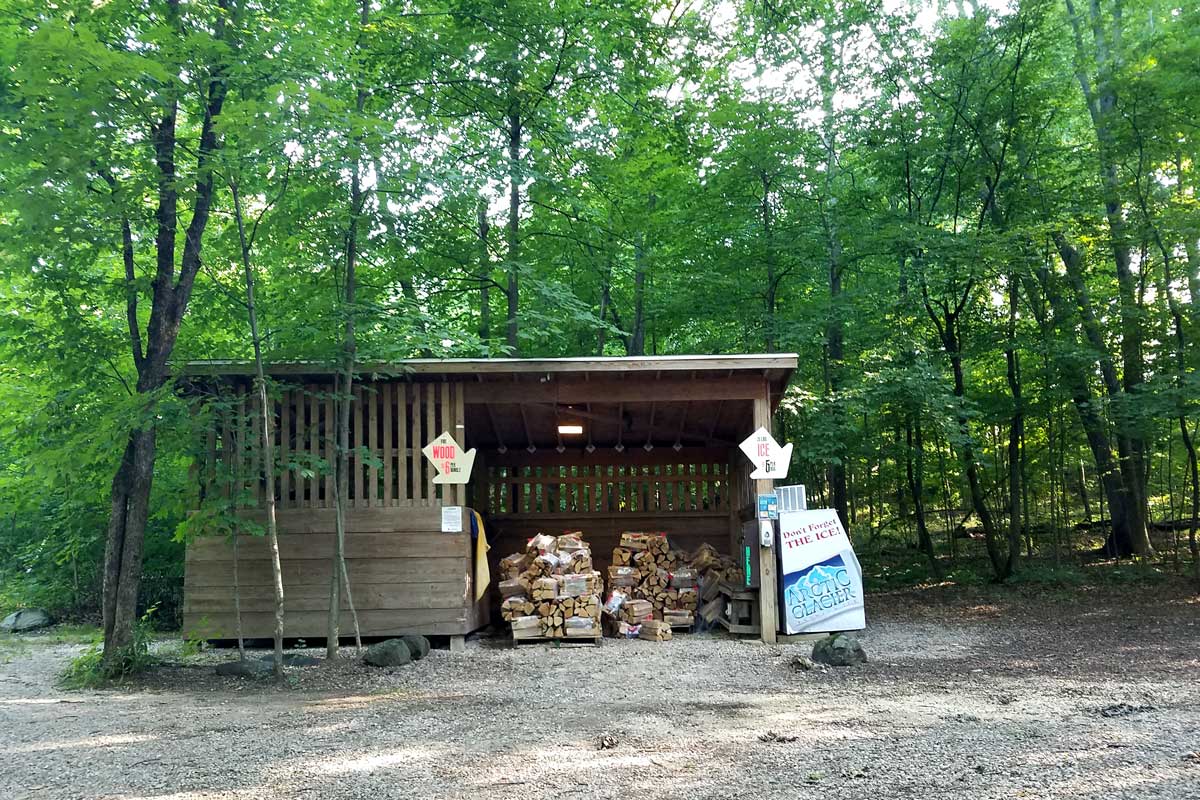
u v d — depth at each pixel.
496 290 17.73
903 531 21.28
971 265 14.48
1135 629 10.99
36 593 14.94
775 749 5.30
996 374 18.27
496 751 5.41
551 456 14.19
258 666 8.55
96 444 8.28
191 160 9.04
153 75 7.50
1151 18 17.50
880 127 16.62
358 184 9.96
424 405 10.75
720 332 18.39
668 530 14.02
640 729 5.99
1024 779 4.46
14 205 7.68
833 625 10.65
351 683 8.14
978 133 16.19
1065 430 17.44
